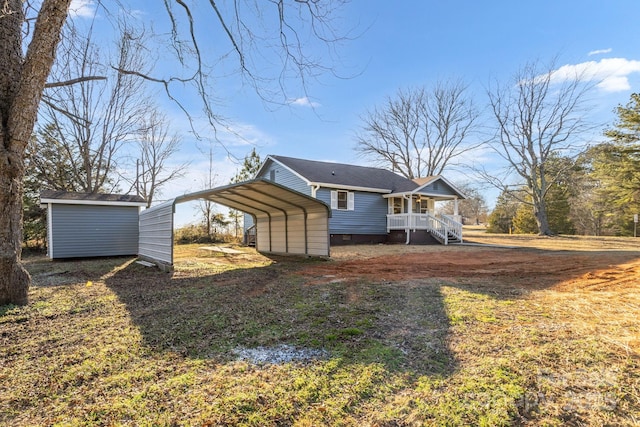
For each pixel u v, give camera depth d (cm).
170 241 820
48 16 487
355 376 257
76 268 934
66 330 375
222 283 661
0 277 478
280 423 202
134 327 383
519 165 2388
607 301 461
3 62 497
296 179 1741
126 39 711
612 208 2731
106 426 201
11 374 269
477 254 1158
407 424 201
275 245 1312
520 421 203
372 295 523
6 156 475
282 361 287
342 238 1703
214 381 253
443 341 322
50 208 1195
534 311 414
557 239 1925
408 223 1733
